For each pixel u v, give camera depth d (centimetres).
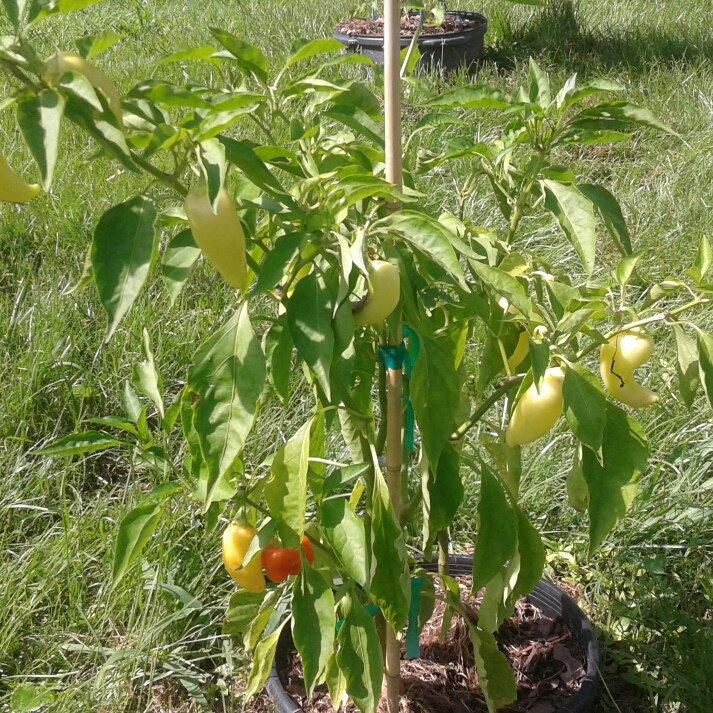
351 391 189
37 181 445
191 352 338
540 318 158
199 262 377
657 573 256
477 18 722
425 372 145
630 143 538
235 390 131
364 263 123
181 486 167
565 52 711
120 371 330
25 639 243
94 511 271
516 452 183
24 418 305
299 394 315
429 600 200
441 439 146
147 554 254
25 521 278
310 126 163
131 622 238
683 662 226
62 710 219
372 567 160
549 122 175
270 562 159
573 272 393
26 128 97
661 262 399
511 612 187
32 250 409
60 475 290
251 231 162
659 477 285
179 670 232
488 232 168
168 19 761
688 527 269
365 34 675
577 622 224
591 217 166
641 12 814
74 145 494
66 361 330
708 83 619
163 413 170
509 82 645
